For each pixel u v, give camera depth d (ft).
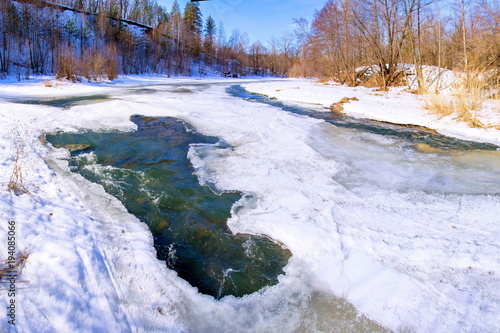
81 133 22.98
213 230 11.48
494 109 30.17
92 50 82.12
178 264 9.66
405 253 10.07
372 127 27.99
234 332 7.35
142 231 10.94
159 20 146.30
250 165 17.78
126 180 15.23
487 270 9.28
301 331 7.47
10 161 15.47
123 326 7.00
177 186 14.87
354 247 10.36
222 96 48.78
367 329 7.50
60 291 7.34
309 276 9.24
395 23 59.11
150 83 76.38
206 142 22.15
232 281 9.08
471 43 45.06
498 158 19.66
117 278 8.43
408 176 16.78
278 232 11.30
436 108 32.24
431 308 7.97
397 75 62.23
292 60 196.13
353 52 71.97
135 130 24.67
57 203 11.80
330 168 17.65
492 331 7.25
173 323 7.38
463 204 13.61
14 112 27.76
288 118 29.78
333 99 43.16
